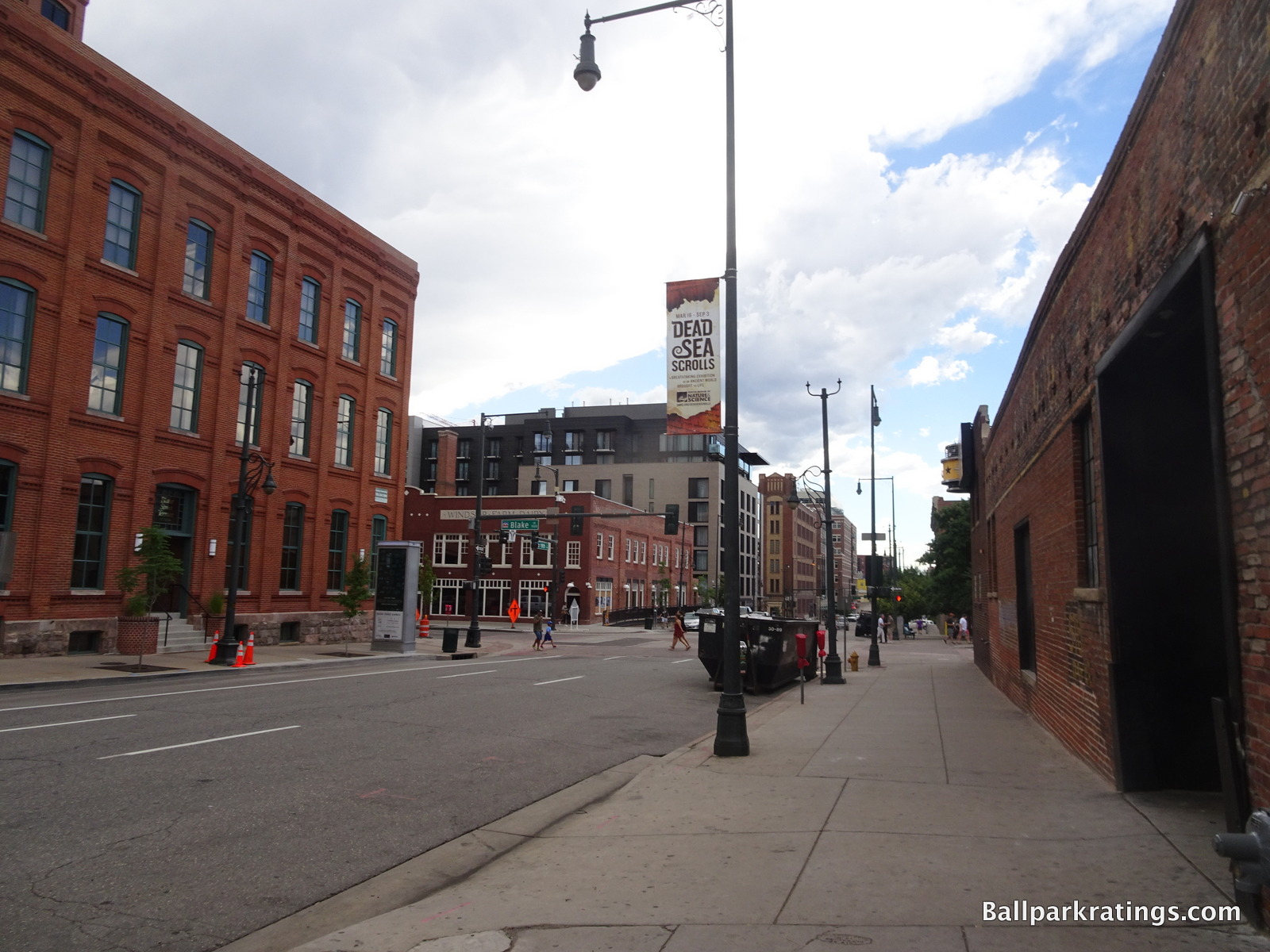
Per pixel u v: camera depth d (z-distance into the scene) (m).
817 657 24.50
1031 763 9.12
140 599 22.48
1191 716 7.35
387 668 23.75
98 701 14.45
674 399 11.02
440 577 67.88
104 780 8.45
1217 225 4.89
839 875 5.46
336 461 32.19
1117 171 7.08
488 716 13.88
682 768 9.40
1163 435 7.52
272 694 16.03
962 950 4.21
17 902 5.29
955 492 29.83
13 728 11.38
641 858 6.07
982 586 23.94
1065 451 9.60
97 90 23.14
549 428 97.94
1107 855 5.66
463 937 4.65
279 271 29.42
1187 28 5.38
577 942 4.52
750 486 111.69
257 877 5.90
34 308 21.53
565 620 63.44
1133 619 7.46
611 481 97.81
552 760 10.43
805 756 10.01
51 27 21.95
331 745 10.76
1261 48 4.24
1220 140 4.83
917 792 7.83
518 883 5.61
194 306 26.05
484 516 39.00
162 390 24.95
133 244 24.33
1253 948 4.12
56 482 21.88
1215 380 4.89
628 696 18.03
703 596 78.31
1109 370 7.52
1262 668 4.37
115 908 5.25
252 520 28.22
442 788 8.68
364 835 6.95
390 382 35.16
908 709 14.87
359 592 27.70
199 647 25.48
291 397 29.89
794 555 136.75
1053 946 4.22
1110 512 7.55
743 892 5.24
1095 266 7.96
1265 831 4.06
